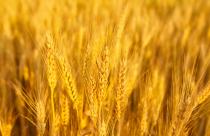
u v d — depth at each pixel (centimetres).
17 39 188
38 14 195
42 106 90
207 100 97
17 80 125
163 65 139
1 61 149
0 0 249
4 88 121
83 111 98
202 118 111
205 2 282
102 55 86
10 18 219
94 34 96
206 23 231
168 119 94
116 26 99
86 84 91
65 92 95
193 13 253
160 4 281
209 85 89
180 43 168
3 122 99
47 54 89
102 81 87
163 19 228
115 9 201
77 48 121
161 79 116
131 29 156
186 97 85
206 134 104
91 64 92
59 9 204
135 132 101
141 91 107
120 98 91
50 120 95
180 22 209
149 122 104
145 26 151
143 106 102
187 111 84
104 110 92
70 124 97
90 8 221
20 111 114
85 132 96
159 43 163
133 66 106
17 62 156
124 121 105
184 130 92
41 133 91
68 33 144
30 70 122
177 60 139
